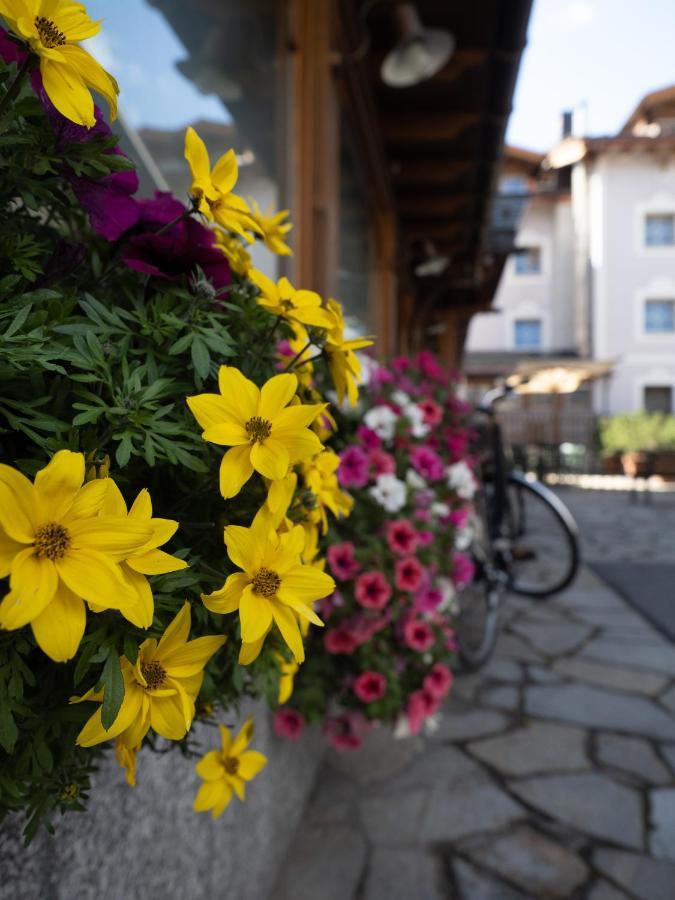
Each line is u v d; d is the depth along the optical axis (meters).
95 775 0.87
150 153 1.92
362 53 3.39
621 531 7.61
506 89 4.15
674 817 1.89
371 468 1.93
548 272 22.38
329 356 0.71
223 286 0.70
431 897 1.55
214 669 0.69
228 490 0.51
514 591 3.79
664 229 20.09
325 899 1.54
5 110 0.45
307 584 0.53
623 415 18.09
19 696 0.43
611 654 3.26
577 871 1.65
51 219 0.70
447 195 6.16
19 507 0.37
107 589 0.39
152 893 1.02
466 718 2.51
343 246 4.16
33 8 0.44
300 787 1.85
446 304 12.02
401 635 1.97
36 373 0.49
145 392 0.52
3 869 0.69
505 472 3.39
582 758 2.21
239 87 2.51
